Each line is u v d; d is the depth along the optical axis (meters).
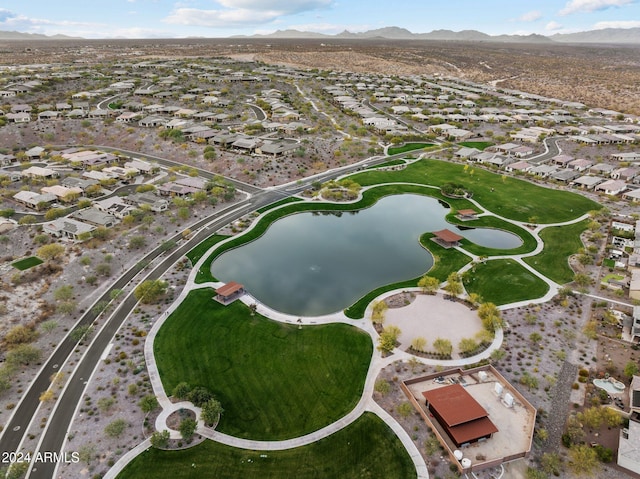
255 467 57.41
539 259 112.56
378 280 105.75
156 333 83.44
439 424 62.81
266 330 84.94
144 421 63.88
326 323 87.12
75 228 118.44
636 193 151.38
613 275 102.56
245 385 71.38
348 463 57.91
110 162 182.12
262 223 134.62
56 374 72.81
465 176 177.50
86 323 86.25
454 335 83.25
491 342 80.56
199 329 84.94
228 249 118.50
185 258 112.12
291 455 59.09
